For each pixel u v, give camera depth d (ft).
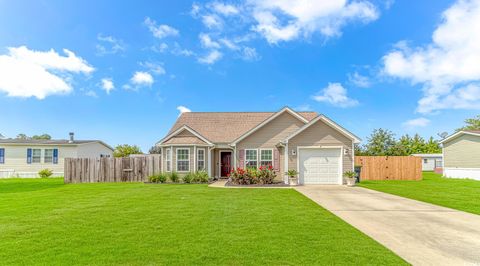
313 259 15.11
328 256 15.57
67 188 53.47
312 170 58.54
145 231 20.58
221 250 16.46
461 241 18.81
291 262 14.67
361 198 38.01
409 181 69.72
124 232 20.33
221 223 23.03
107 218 24.95
